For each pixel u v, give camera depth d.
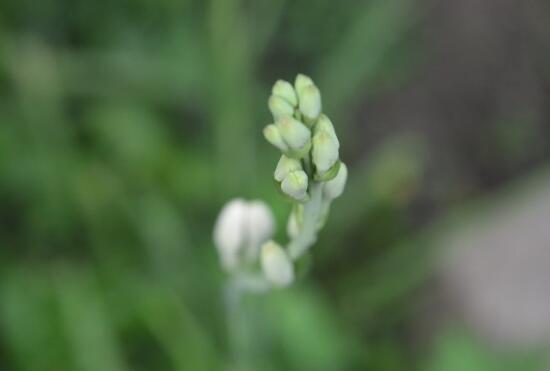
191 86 0.55
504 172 0.64
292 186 0.30
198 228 0.52
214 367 0.47
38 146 0.51
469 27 0.66
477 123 0.65
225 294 0.37
